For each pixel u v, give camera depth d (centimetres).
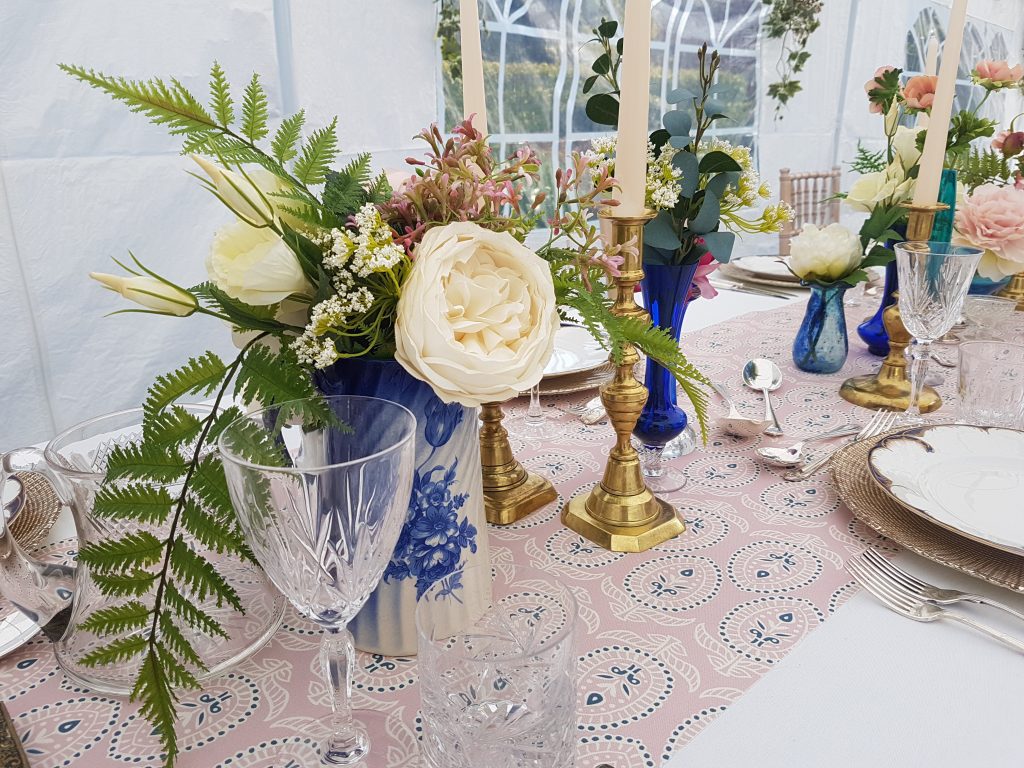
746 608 52
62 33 173
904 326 85
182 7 186
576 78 287
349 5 217
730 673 46
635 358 59
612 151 70
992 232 96
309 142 48
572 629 34
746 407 91
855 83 405
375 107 232
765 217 69
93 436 50
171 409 46
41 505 61
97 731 42
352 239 39
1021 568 51
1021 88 111
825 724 41
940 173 85
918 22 423
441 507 46
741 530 63
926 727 41
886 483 60
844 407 91
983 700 43
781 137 388
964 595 51
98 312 193
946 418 86
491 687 34
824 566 58
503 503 66
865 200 98
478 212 44
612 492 63
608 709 43
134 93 40
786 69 374
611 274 49
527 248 44
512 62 267
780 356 110
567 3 276
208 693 45
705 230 65
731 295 147
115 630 39
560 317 53
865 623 50
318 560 38
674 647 48
